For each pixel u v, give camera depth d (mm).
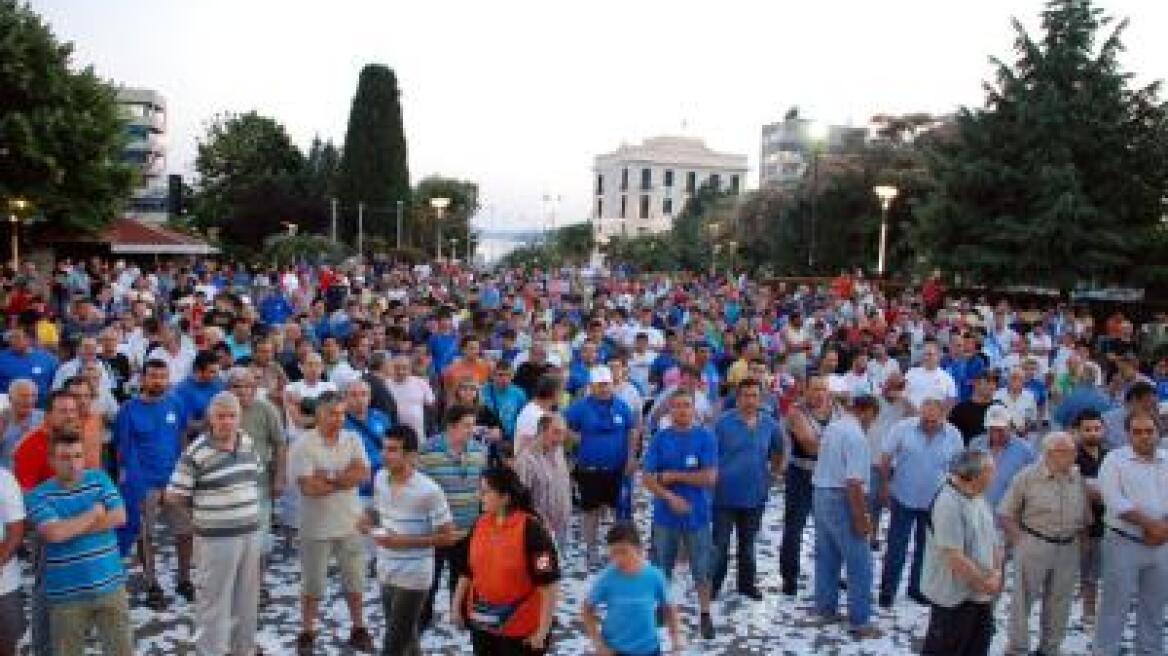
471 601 5797
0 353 10180
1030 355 14406
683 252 69625
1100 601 7352
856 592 7949
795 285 40062
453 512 7113
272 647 7258
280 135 79750
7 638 5777
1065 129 29828
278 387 9773
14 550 5680
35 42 30109
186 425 8406
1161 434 9078
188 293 21719
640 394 12008
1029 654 7559
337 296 22516
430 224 78312
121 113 33156
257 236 67438
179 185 52844
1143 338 21969
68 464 5793
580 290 31031
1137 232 30109
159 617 7691
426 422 10883
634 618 5562
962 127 31469
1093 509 8227
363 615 7906
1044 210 29766
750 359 11938
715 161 141750
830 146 60594
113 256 39875
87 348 9641
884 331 18047
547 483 8289
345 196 68688
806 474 8875
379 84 68812
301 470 7086
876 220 44812
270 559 9305
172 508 7941
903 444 8578
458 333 14422
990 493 8289
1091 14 30297
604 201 145750
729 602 8680
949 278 32500
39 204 29828
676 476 7812
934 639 6496
